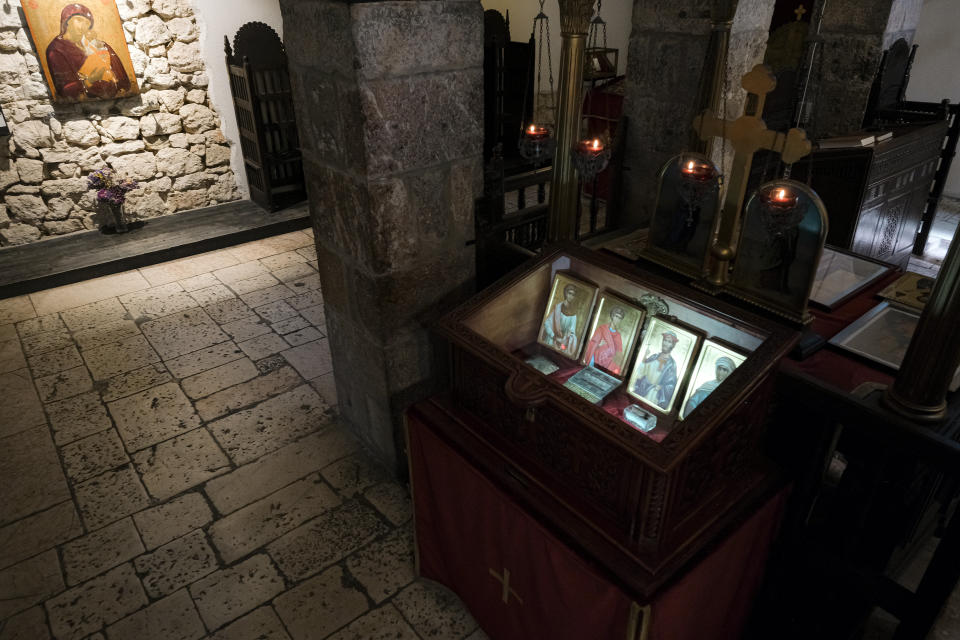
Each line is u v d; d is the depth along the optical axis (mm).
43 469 3145
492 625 2229
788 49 4605
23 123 5258
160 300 4844
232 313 4629
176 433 3381
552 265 2113
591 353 2045
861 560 2000
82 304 4801
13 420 3500
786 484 1827
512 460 1906
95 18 5207
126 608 2438
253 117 5875
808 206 1687
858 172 3469
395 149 2215
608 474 1606
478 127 2441
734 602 1923
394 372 2682
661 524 1552
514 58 6789
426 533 2396
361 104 2053
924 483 1966
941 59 5895
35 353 4152
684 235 2084
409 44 2090
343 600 2463
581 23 2006
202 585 2529
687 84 2992
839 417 1620
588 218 5973
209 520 2834
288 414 3520
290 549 2684
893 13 4090
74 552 2684
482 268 2688
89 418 3508
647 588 1514
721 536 1648
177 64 5824
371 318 2568
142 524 2818
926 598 1645
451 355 2033
